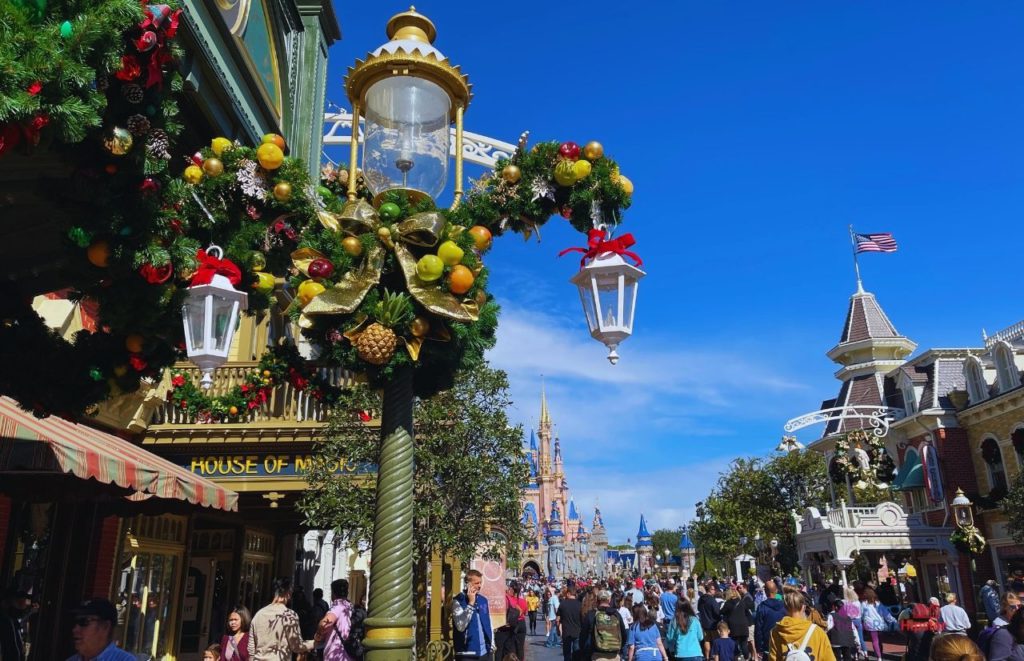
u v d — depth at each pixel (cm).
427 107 464
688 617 1145
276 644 746
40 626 1009
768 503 3759
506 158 470
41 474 811
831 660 636
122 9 305
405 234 413
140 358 457
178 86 364
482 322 473
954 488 2892
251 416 1134
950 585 2823
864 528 2817
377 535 399
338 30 1064
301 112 960
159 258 366
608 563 12006
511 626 1409
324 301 395
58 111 281
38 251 486
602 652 1095
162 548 1348
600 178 440
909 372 3253
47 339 460
